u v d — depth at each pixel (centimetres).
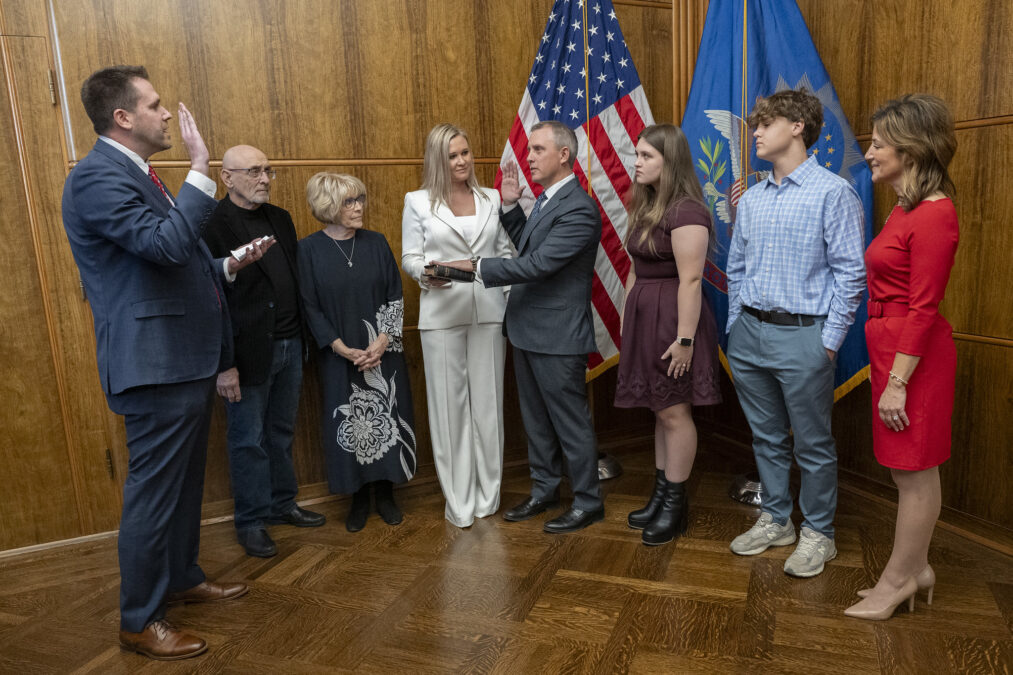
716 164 315
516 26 336
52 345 281
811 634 211
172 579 232
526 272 259
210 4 288
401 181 326
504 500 323
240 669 204
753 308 251
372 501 325
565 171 268
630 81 327
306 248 288
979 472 267
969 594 231
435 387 290
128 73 197
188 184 192
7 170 267
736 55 306
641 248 260
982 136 256
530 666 201
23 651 218
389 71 317
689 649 206
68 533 291
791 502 266
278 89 302
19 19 264
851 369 297
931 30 270
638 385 267
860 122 302
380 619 228
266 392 280
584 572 253
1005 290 254
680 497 274
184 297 205
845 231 230
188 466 224
